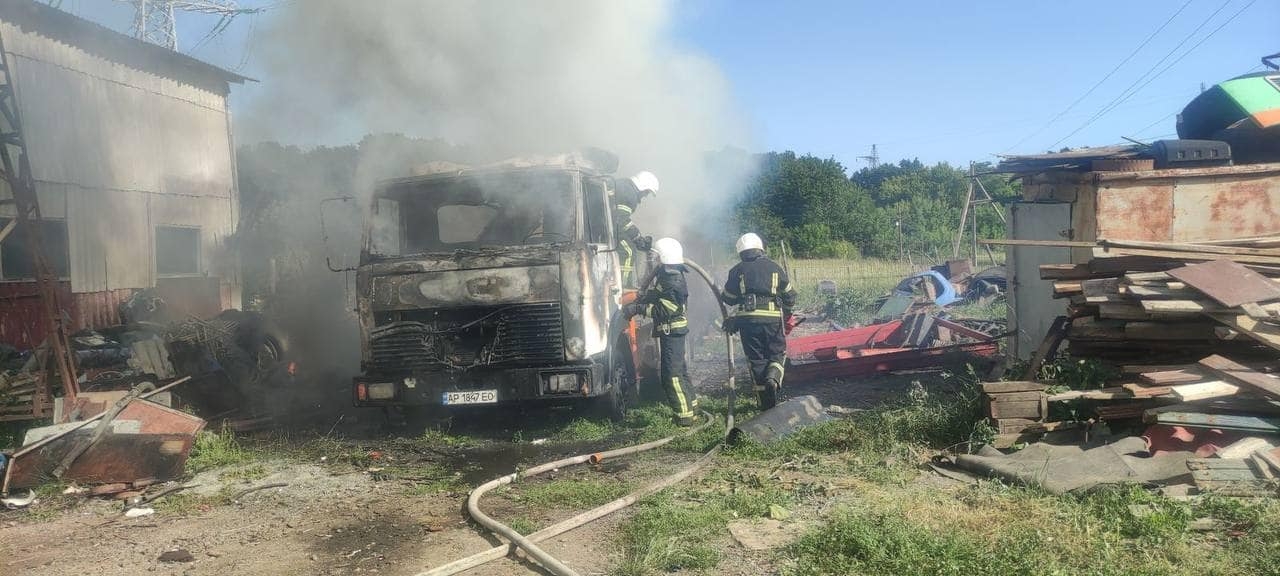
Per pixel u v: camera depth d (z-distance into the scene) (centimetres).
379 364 660
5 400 666
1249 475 412
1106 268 586
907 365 848
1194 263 547
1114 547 344
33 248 647
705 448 588
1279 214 662
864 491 455
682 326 682
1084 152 791
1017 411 524
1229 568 319
